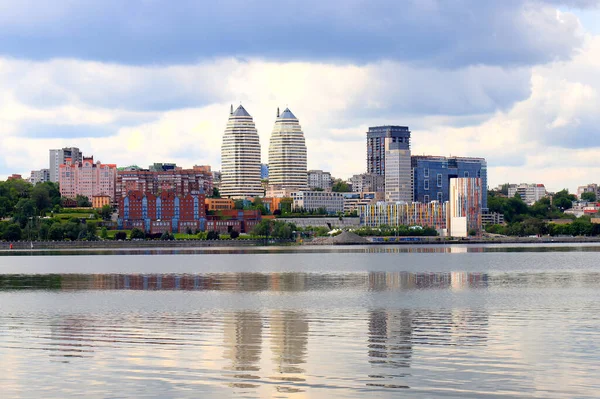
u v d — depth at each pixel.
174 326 118.75
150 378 85.25
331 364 90.56
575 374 85.62
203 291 179.62
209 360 93.06
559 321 121.12
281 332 111.94
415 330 112.88
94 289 187.75
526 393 78.94
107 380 84.69
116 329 116.38
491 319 124.06
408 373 86.31
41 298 164.62
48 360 93.88
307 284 199.38
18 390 81.44
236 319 126.25
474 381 83.12
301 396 78.62
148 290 183.62
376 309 138.50
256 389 81.00
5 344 104.19
